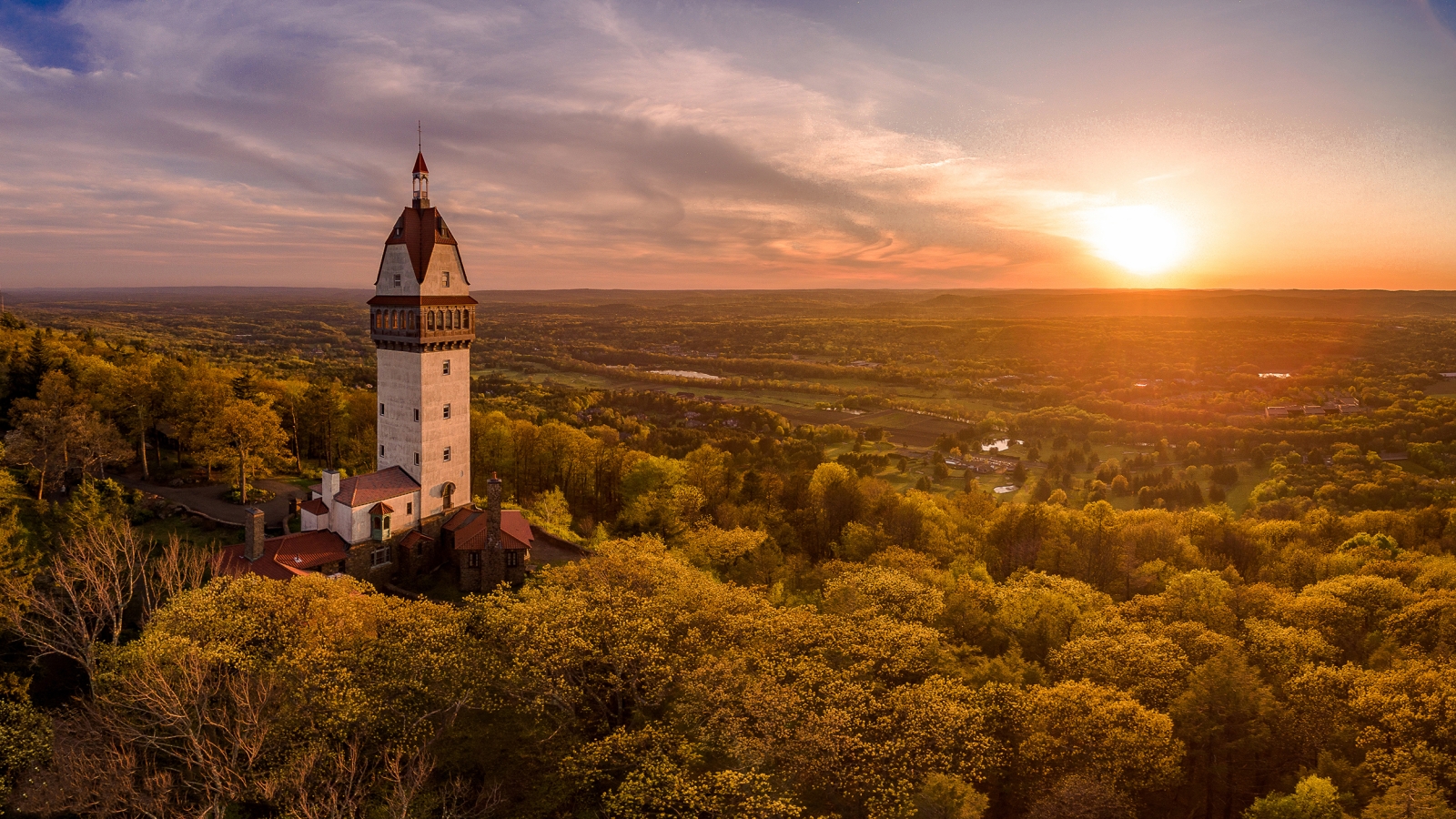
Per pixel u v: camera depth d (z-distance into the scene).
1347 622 75.50
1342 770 50.78
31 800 45.84
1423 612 72.31
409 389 88.62
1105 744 49.09
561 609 61.88
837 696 51.81
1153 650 62.53
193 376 130.25
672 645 60.25
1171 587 84.81
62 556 76.25
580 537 113.19
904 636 62.16
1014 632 73.31
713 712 51.78
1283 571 102.19
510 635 58.88
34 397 125.25
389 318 88.81
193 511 102.25
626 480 125.56
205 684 51.28
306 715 49.28
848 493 127.12
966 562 101.56
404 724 51.44
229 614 56.38
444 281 88.56
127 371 124.56
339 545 81.62
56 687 61.88
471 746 52.12
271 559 76.56
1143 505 187.50
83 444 104.19
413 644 55.44
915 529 115.81
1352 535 124.81
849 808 46.72
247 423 108.50
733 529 108.75
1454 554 110.75
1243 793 54.22
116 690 50.94
